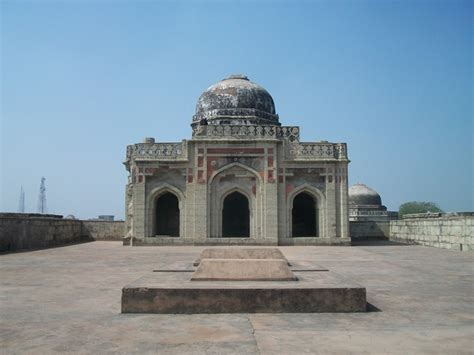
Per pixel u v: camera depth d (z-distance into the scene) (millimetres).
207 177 14773
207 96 17125
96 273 7203
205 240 14375
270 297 4090
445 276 6840
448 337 3293
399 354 2893
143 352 2961
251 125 14969
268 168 14742
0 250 11625
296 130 15570
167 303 4086
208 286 4172
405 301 4719
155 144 14969
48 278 6609
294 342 3152
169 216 17047
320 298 4105
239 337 3283
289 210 14742
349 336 3309
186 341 3195
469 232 12070
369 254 11047
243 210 17781
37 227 13875
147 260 9445
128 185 15578
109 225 18250
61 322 3814
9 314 4145
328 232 14648
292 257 10188
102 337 3334
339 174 14852
